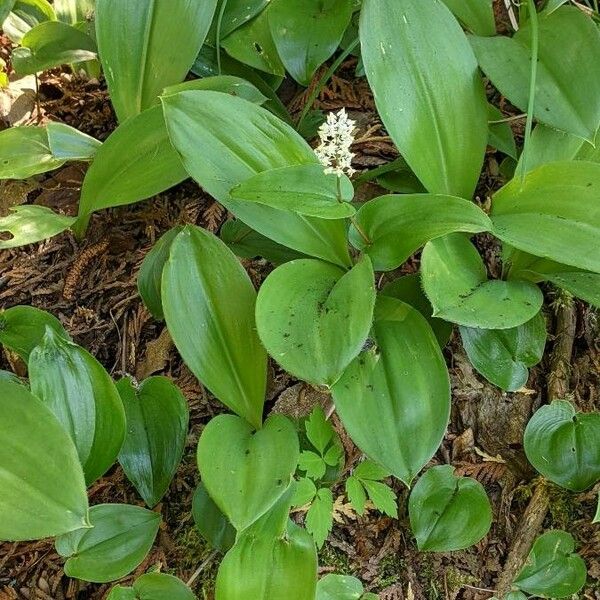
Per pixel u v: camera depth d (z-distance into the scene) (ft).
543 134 1.21
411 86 1.15
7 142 1.39
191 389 1.33
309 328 1.01
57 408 1.03
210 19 1.31
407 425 1.01
